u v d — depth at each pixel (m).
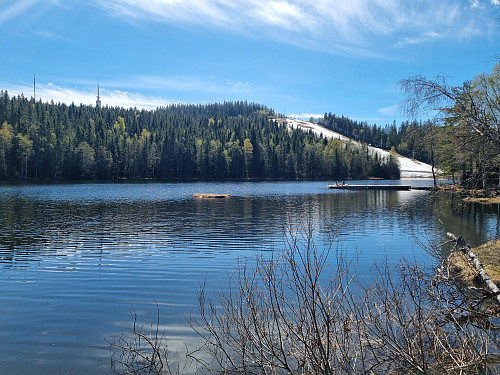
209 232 18.92
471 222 22.12
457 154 9.34
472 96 8.48
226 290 9.34
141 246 15.31
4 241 16.33
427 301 6.36
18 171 85.06
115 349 6.29
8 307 8.31
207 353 5.92
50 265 12.18
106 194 46.44
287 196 45.03
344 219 23.97
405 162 147.88
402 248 14.89
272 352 4.23
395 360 4.60
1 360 5.95
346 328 4.64
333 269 11.11
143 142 105.56
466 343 4.75
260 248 14.95
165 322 7.39
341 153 118.12
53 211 27.92
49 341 6.62
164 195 45.59
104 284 10.05
